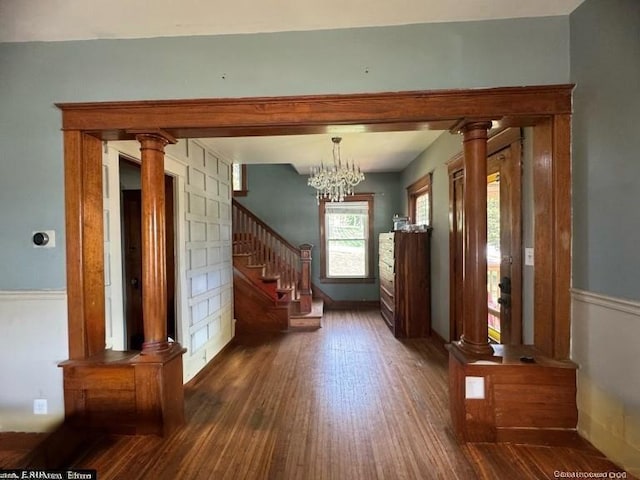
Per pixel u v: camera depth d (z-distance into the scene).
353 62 2.23
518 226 2.62
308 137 3.96
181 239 3.29
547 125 2.21
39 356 2.33
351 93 2.22
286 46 2.25
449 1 2.00
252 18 2.11
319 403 2.77
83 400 2.29
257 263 5.70
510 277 2.77
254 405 2.75
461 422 2.18
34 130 2.31
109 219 2.59
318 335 4.81
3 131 2.32
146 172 2.32
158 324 2.32
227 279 4.53
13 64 2.32
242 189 6.62
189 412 2.63
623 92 1.77
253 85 2.26
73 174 2.29
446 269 4.09
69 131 2.28
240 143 4.00
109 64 2.29
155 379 2.26
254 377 3.34
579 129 2.08
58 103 2.27
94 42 2.29
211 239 4.03
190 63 2.27
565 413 2.13
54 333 2.32
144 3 1.96
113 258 2.63
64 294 2.30
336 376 3.33
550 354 2.22
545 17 2.15
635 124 1.71
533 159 2.36
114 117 2.28
